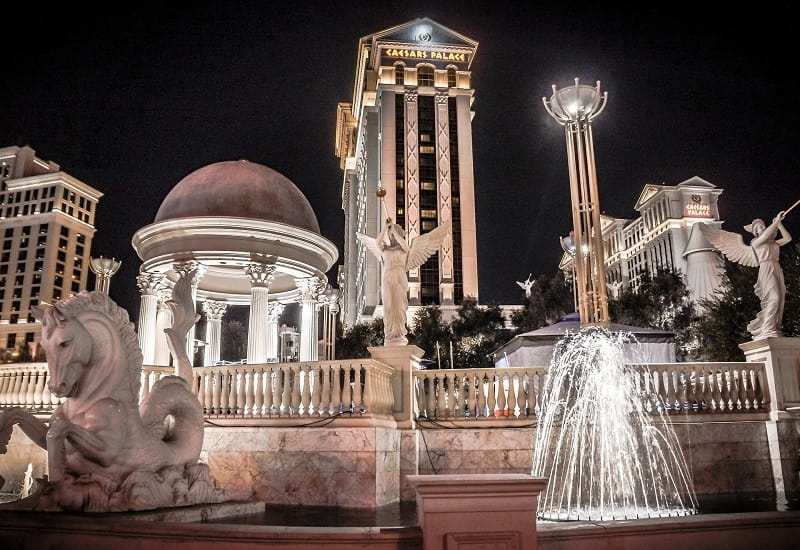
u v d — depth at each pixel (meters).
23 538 6.57
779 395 12.62
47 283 117.88
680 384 12.75
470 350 51.62
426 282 93.88
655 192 96.12
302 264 19.19
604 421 12.41
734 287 26.16
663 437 12.29
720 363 12.95
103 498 7.04
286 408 11.21
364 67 108.50
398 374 12.50
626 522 6.27
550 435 12.38
